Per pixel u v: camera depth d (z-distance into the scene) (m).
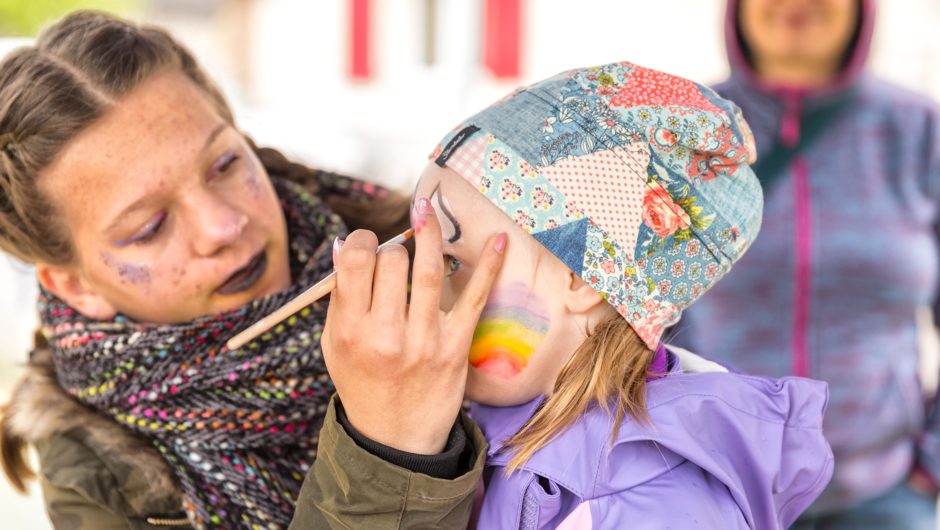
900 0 5.50
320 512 1.07
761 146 2.02
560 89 1.12
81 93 1.27
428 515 1.04
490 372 1.13
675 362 1.23
